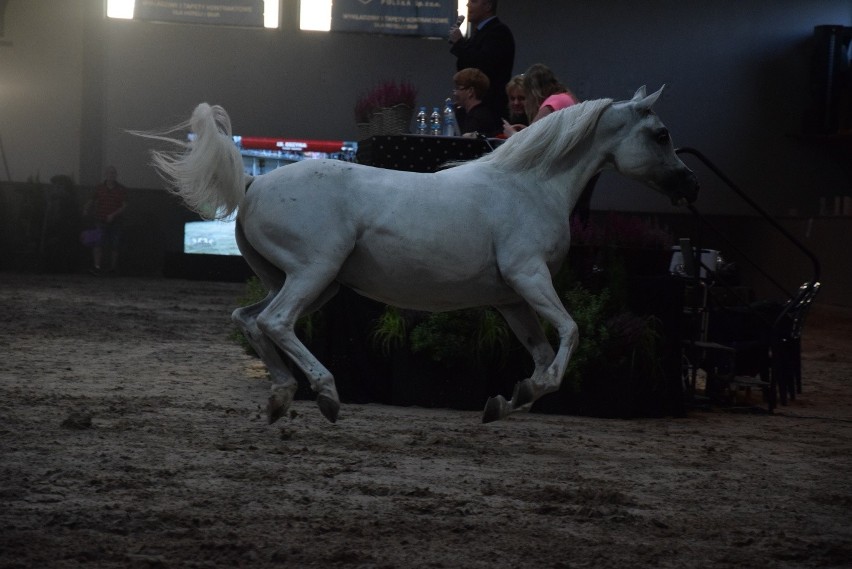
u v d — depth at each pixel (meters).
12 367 11.21
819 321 24.92
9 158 31.81
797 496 6.77
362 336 9.95
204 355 13.36
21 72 31.69
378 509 5.81
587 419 9.67
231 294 25.56
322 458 7.12
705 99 32.78
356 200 7.45
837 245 29.59
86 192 31.88
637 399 9.95
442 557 4.96
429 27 31.23
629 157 8.05
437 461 7.22
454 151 10.07
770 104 32.94
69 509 5.50
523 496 6.29
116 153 31.89
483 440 8.15
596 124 8.06
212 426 8.18
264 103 32.03
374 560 4.83
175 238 31.75
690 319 11.39
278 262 7.45
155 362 12.38
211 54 31.92
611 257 10.16
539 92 10.62
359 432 8.21
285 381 7.52
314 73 32.06
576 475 6.99
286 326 7.32
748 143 32.91
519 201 7.66
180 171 7.27
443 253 7.43
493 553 5.07
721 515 6.14
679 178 8.15
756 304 11.84
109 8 31.69
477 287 7.64
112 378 10.79
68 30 31.69
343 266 7.60
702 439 8.84
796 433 9.51
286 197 7.41
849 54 32.09
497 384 9.86
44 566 4.55
